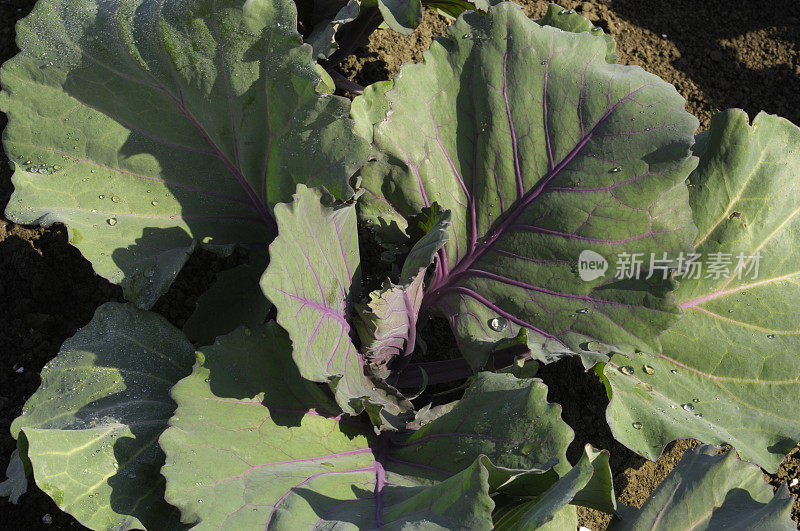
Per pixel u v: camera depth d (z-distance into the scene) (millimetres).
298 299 1237
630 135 1339
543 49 1356
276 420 1285
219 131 1340
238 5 1302
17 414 1412
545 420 1252
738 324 1385
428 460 1291
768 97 1736
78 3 1328
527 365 1362
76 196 1334
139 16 1322
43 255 1484
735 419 1362
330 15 1557
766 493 1286
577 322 1344
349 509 1239
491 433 1268
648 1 1786
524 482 1249
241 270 1376
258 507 1223
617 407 1341
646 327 1325
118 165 1344
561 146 1355
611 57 1379
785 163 1384
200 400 1263
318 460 1284
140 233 1336
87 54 1328
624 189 1337
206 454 1240
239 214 1370
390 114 1339
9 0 1568
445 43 1355
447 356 1517
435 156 1360
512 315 1367
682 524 1273
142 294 1314
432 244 1289
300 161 1313
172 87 1332
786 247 1388
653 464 1510
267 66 1309
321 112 1301
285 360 1301
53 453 1231
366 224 1382
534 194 1363
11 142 1330
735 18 1794
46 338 1452
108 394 1296
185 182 1356
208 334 1370
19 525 1371
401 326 1342
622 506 1308
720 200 1380
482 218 1377
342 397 1266
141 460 1265
